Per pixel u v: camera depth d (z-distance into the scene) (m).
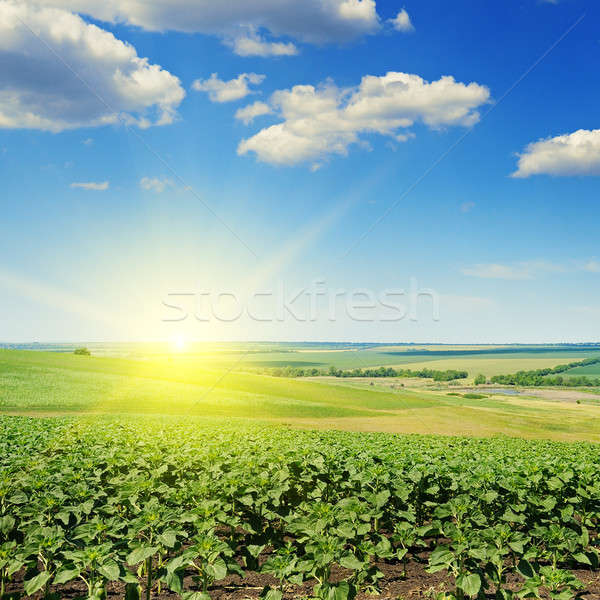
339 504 8.13
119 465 9.92
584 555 8.09
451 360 170.38
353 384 86.88
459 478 9.33
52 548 6.24
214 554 6.34
